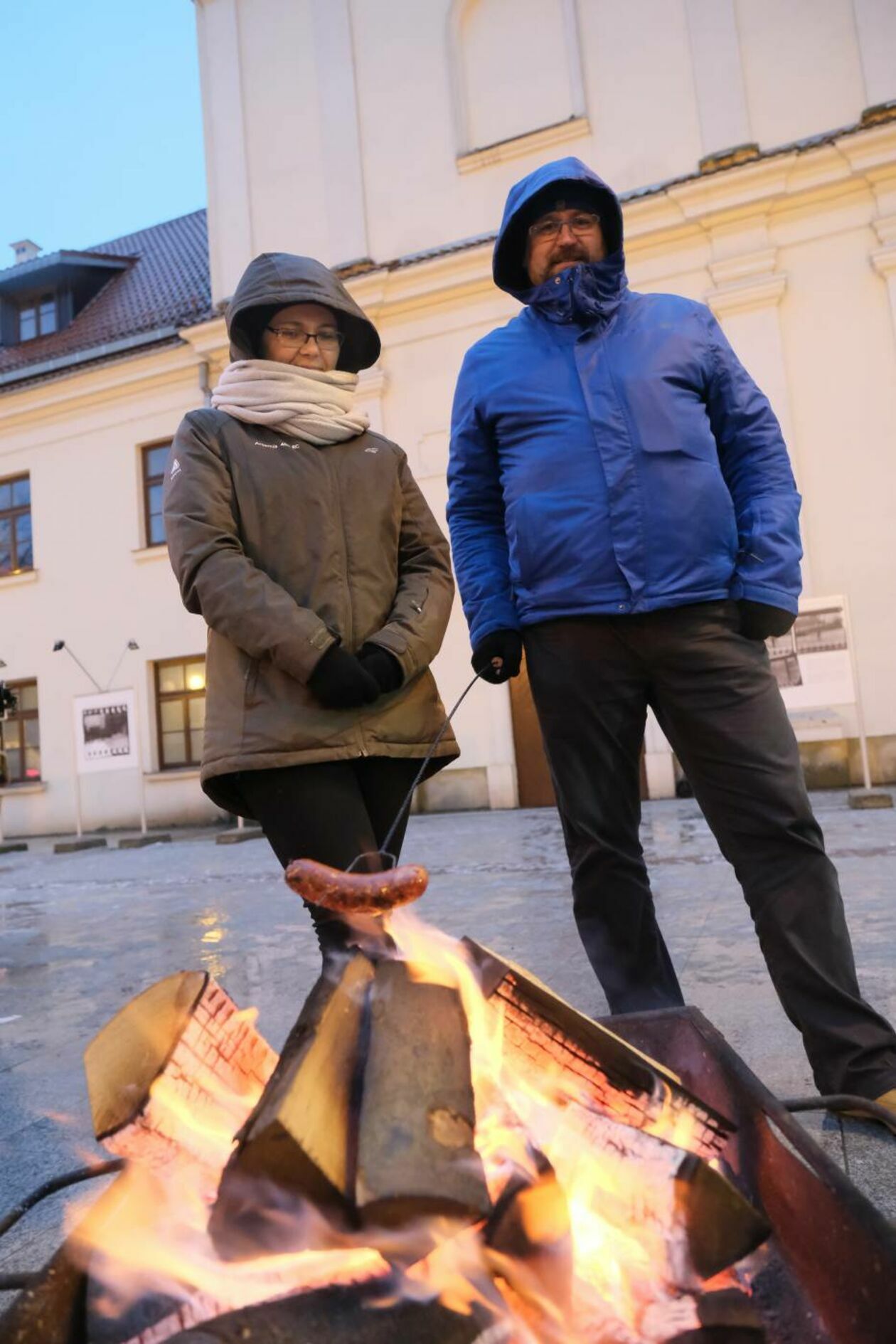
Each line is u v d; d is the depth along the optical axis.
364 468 1.90
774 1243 0.99
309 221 12.69
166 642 13.27
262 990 3.09
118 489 13.75
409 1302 0.80
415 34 12.37
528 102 11.89
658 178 11.15
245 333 1.96
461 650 11.54
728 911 3.84
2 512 14.67
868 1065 1.67
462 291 11.72
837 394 10.21
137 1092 0.99
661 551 1.85
